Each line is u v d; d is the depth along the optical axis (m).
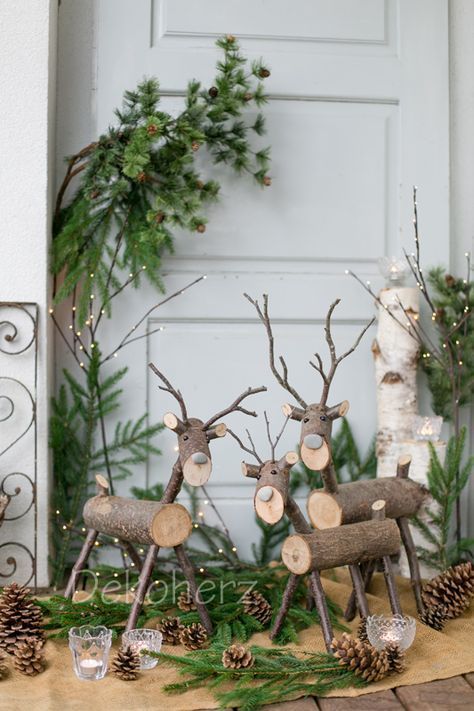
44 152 2.55
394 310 2.73
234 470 2.82
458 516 2.74
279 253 2.83
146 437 2.76
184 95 2.77
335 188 2.85
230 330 2.82
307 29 2.82
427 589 2.40
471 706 1.84
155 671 2.01
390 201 2.88
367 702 1.87
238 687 1.88
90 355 2.78
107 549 2.74
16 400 2.59
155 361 2.79
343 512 2.19
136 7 2.74
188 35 2.77
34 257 2.57
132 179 2.68
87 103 2.79
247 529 2.83
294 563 2.07
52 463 2.75
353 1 2.83
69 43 2.77
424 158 2.88
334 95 2.83
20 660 1.98
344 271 2.87
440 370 2.79
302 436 2.15
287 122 2.82
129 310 2.77
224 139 2.72
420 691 1.92
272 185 2.82
